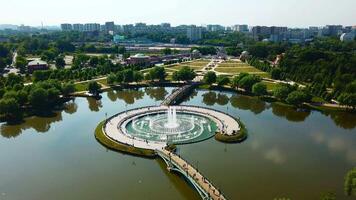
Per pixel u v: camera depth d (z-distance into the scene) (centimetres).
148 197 10769
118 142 14512
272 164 12794
